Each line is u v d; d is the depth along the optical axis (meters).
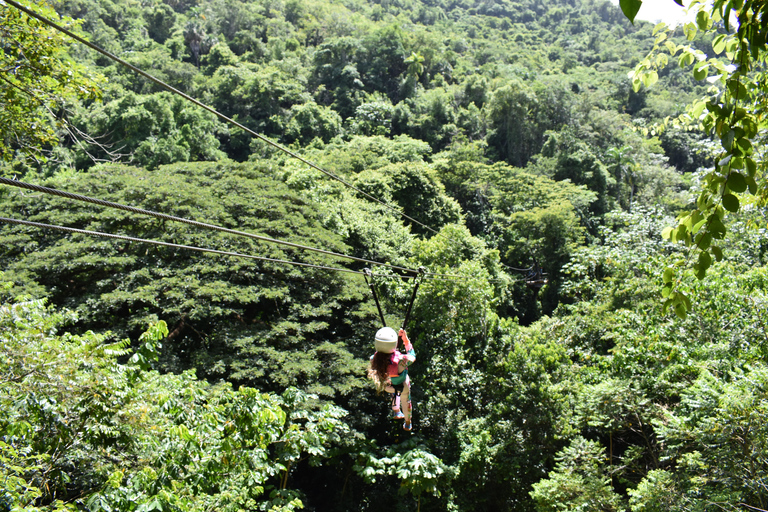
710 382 10.45
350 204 31.23
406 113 81.00
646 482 10.83
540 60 131.25
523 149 78.75
